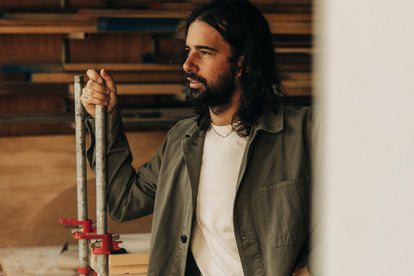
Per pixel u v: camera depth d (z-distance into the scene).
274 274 1.33
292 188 1.35
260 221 1.36
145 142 4.12
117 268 1.68
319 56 0.29
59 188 4.13
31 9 3.87
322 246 0.30
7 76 4.09
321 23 0.28
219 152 1.43
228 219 1.38
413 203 0.23
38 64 3.98
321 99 0.29
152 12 3.80
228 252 1.40
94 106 1.54
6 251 2.27
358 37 0.25
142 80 4.02
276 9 3.90
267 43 1.46
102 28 3.79
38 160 4.11
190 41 1.42
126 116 3.91
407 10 0.23
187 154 1.45
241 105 1.41
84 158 1.62
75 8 3.93
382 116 0.24
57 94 4.18
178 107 4.10
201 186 1.43
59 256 2.10
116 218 1.65
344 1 0.26
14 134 4.18
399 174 0.24
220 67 1.40
